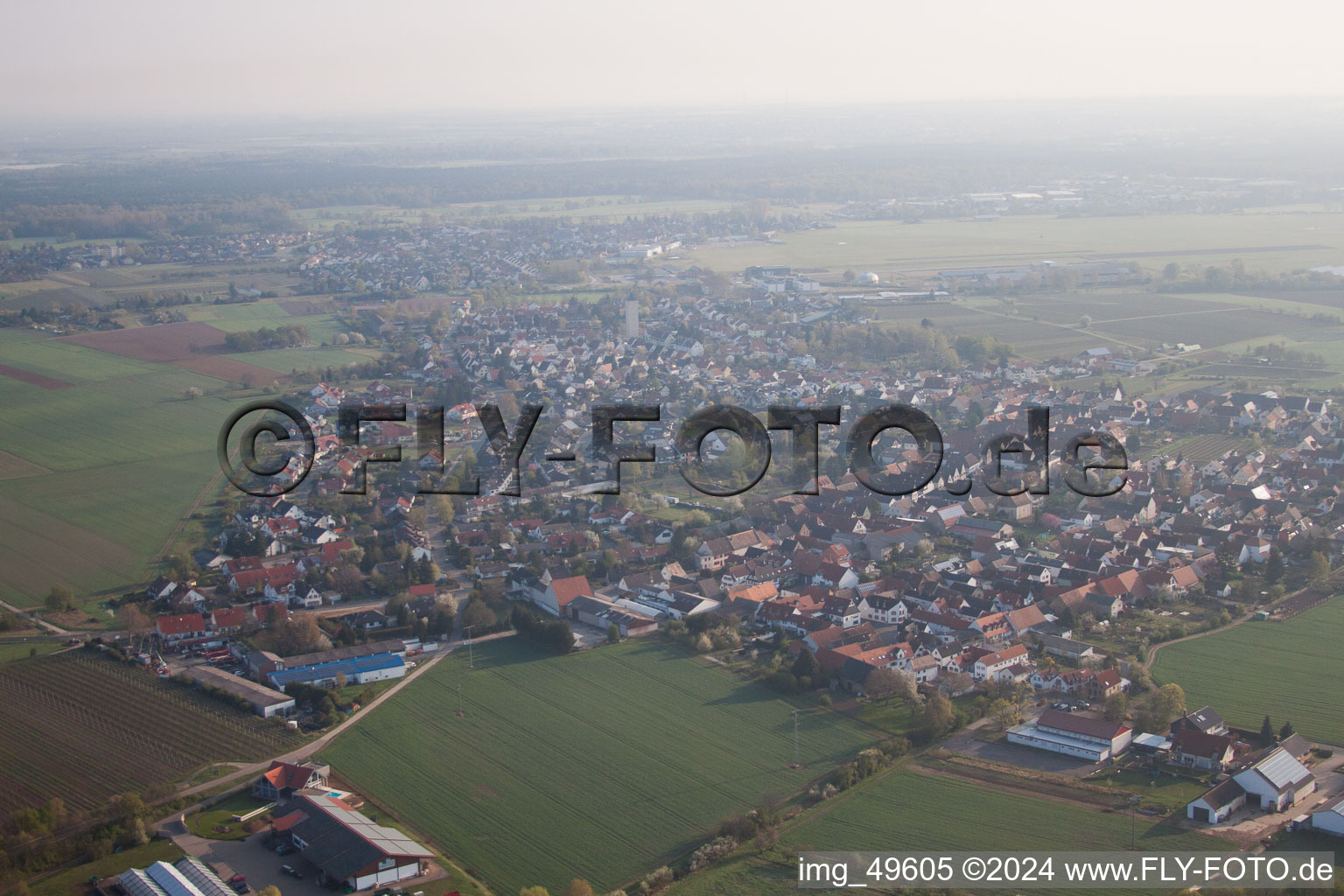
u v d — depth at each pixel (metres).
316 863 187.62
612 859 193.00
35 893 184.38
